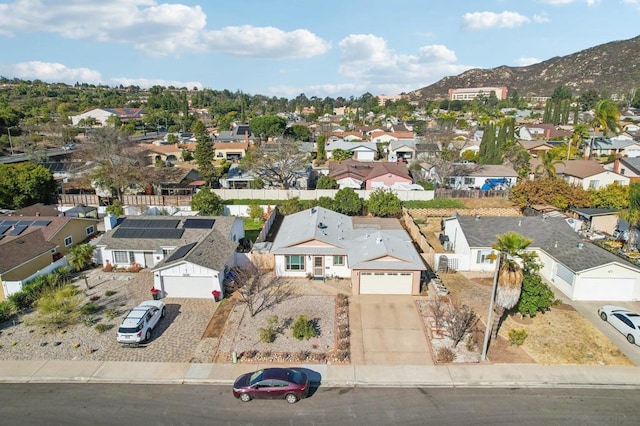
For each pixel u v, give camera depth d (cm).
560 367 2295
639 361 2350
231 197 5747
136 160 5953
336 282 3362
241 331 2658
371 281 3131
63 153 7850
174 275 3070
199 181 6378
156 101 19038
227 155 9056
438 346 2494
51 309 2717
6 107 12000
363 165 6969
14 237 3681
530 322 2758
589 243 3472
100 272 3581
